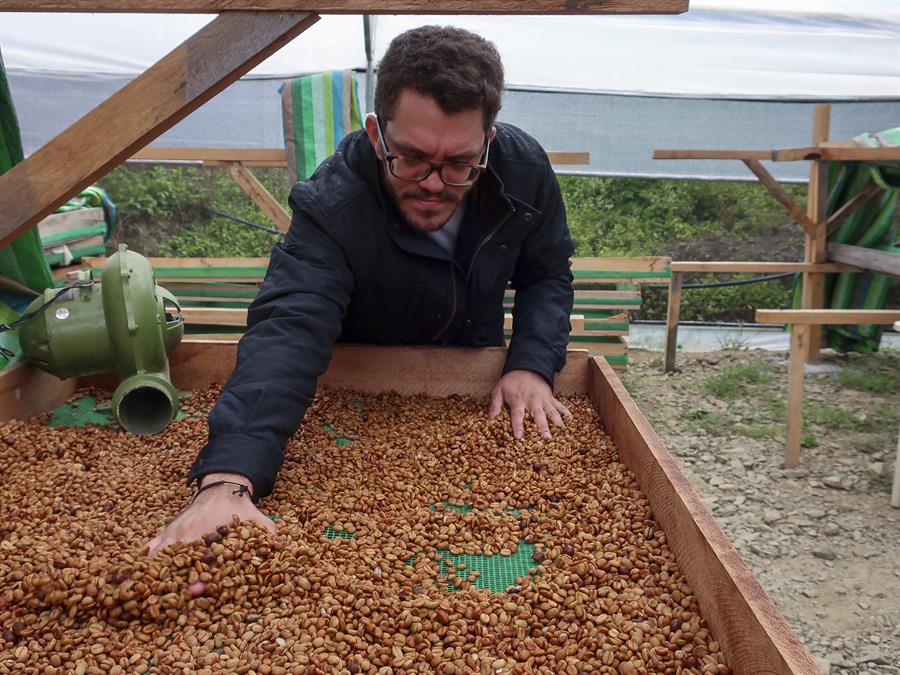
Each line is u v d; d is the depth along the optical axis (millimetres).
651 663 1193
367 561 1429
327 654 1187
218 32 1494
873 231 5566
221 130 6094
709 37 5297
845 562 3188
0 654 1168
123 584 1241
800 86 5637
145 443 2014
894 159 4531
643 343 6598
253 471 1464
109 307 2039
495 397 2113
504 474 1820
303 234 1858
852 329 5934
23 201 1562
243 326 3439
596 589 1388
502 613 1300
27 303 2564
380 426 2074
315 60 5516
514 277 2355
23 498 1696
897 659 2592
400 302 2043
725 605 1179
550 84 5711
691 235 9117
